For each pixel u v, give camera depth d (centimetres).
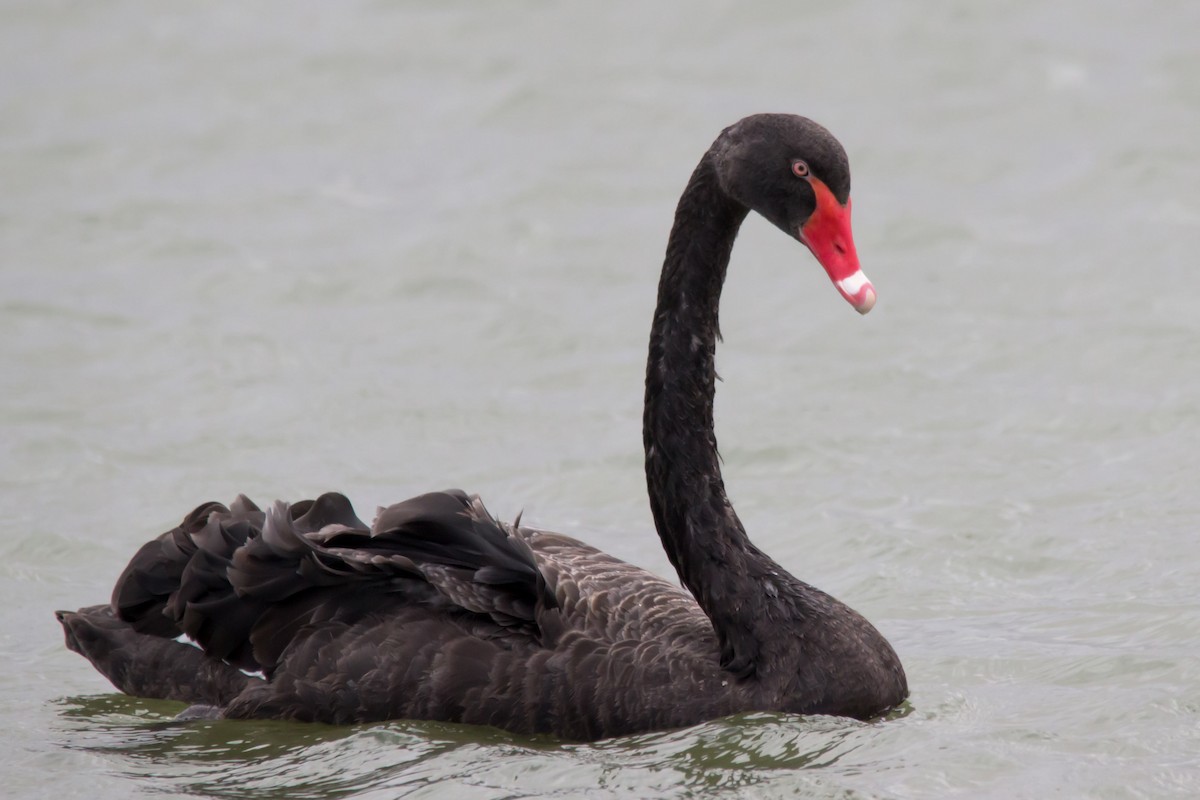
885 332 1755
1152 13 2805
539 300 1867
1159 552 1251
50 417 1561
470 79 2658
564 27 2848
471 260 1992
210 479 1436
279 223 2134
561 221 2114
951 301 1831
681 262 986
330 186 2269
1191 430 1477
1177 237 1984
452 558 1011
